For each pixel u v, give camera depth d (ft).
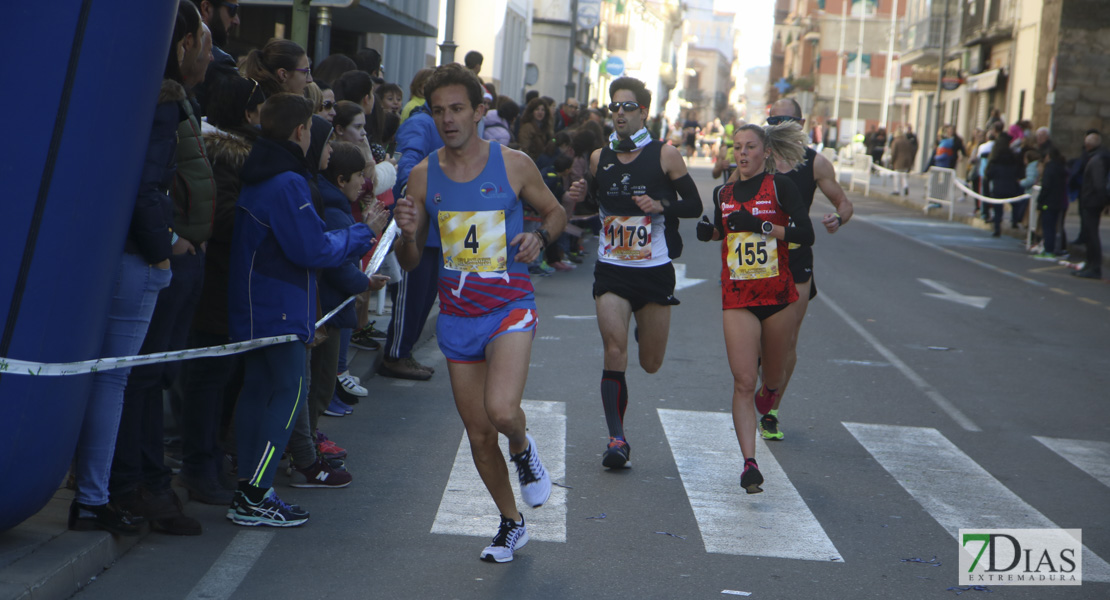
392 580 14.23
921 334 36.45
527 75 89.20
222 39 19.20
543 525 16.75
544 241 14.42
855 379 29.07
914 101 175.83
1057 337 37.11
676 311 38.91
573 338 32.86
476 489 18.40
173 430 19.13
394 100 29.66
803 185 22.43
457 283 14.34
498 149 14.47
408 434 21.66
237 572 14.21
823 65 253.03
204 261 16.11
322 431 21.53
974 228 81.10
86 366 12.85
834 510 18.25
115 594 13.26
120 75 12.57
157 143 13.93
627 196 19.89
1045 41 97.81
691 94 440.45
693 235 66.59
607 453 19.70
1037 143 69.31
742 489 19.19
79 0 12.30
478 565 14.92
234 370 18.28
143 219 13.75
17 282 12.46
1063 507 19.07
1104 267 58.49
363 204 21.74
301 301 15.79
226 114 16.85
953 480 20.40
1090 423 25.46
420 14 56.34
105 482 14.33
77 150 12.44
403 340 26.08
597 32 180.96
